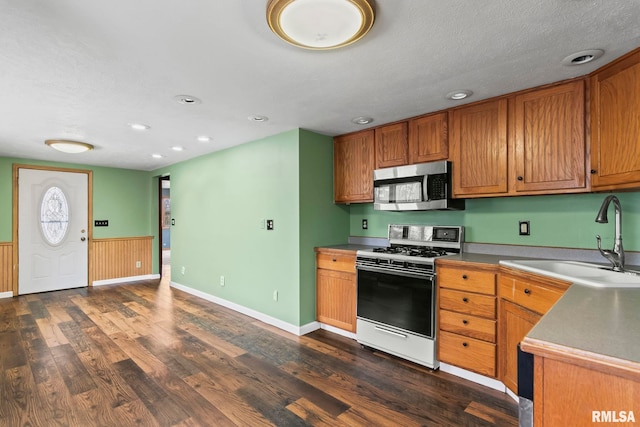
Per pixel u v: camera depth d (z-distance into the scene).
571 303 1.23
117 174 5.73
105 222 5.58
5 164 4.70
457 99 2.46
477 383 2.31
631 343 0.83
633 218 2.11
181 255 5.15
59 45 1.67
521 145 2.28
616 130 1.80
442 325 2.47
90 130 3.28
